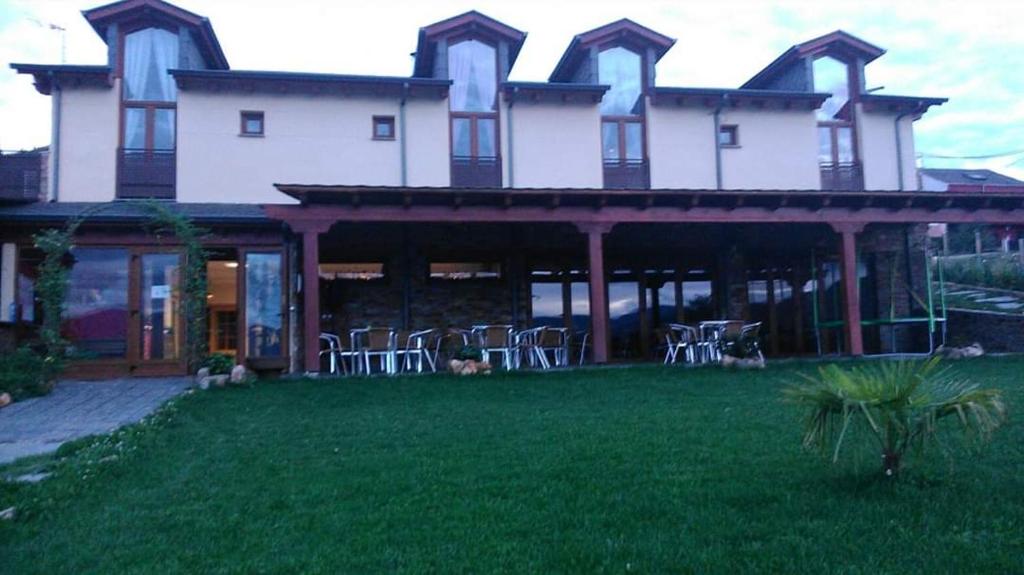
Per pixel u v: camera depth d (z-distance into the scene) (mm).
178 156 14375
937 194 13906
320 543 4188
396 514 4676
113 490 5508
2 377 10266
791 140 16812
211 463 6250
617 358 16109
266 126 14766
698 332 14617
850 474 5234
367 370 13234
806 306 16875
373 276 14961
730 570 3635
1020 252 22797
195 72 14203
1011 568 3578
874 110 17422
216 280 14930
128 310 12719
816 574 3564
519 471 5664
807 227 16766
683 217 13539
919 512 4402
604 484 5230
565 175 15727
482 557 3902
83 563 4016
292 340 13492
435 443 6812
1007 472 5227
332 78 14688
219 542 4273
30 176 14172
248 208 13930
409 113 15281
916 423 4781
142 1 14289
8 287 12398
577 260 15938
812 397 4906
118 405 9656
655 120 16281
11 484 5426
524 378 11469
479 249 15445
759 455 5980
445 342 14984
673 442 6559
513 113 15719
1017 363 12320
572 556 3863
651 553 3873
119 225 12648
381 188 11984
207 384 10750
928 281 15859
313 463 6133
